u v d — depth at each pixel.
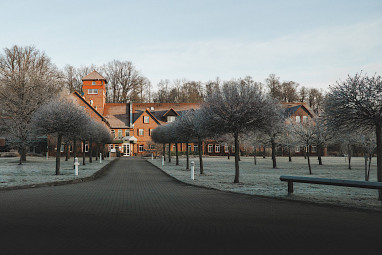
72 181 16.16
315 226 6.50
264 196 11.05
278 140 32.50
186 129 22.23
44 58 39.72
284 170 26.36
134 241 5.29
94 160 42.00
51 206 8.85
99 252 4.67
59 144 19.62
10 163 31.73
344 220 7.12
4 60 39.28
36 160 37.56
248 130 16.14
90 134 30.34
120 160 46.16
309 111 64.50
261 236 5.66
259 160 48.19
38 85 34.81
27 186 13.77
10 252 4.65
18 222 6.74
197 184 14.93
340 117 11.47
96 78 69.06
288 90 91.56
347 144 28.47
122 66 83.25
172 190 13.09
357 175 21.70
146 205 9.14
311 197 10.65
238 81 16.77
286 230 6.13
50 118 19.16
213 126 16.14
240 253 4.66
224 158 56.94
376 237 5.62
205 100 17.75
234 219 7.20
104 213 7.85
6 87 33.97
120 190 12.99
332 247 4.98
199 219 7.17
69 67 78.69
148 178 19.14
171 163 36.78
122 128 68.38
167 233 5.84
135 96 84.06
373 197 10.71
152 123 69.50
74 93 59.44
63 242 5.20
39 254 4.57
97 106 68.88
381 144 10.90
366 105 10.77
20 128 30.98
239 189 13.07
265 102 16.19
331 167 31.62
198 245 5.07
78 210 8.24
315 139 27.73
